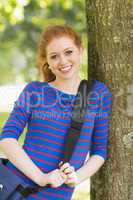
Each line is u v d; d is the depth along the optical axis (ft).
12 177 9.70
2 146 9.87
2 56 71.56
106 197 11.16
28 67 68.03
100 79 10.91
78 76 10.47
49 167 9.91
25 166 9.66
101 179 11.22
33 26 66.80
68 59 10.09
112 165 10.92
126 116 10.67
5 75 71.10
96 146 10.43
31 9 64.34
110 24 10.61
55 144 9.93
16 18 33.45
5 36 68.39
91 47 11.05
